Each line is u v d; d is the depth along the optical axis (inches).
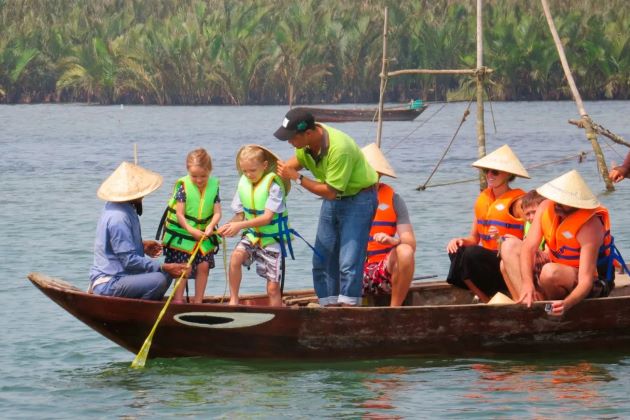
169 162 3299.7
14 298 1218.6
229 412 791.7
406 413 783.1
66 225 1867.6
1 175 2864.2
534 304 918.4
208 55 6948.8
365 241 931.3
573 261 925.2
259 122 5502.0
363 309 905.5
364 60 6929.1
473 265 984.3
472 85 6742.1
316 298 1029.8
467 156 3454.7
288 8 7234.3
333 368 906.7
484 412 782.5
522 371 895.1
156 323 888.9
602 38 6683.1
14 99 7854.3
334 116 5132.9
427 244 1624.0
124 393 841.5
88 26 7701.8
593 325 940.0
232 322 901.2
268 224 930.1
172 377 884.6
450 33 6820.9
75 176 2824.8
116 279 905.5
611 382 858.8
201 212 931.3
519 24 6752.0
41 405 816.3
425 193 2347.4
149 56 7062.0
